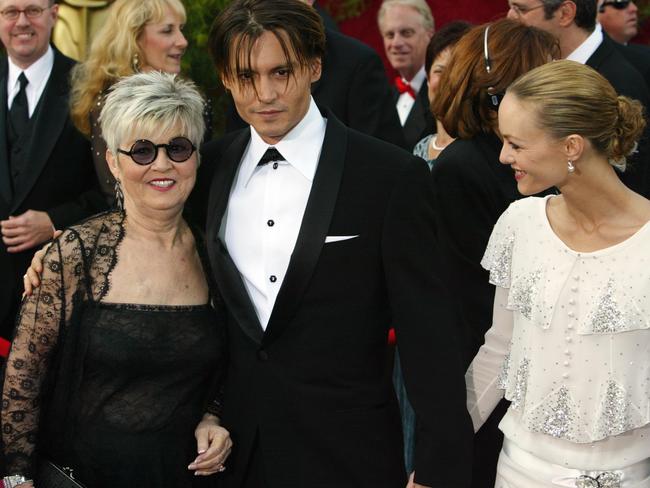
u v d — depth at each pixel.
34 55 7.79
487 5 12.95
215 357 4.79
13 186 7.62
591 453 4.23
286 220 4.62
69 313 4.65
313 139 4.67
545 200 4.50
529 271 4.38
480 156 5.35
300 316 4.56
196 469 4.66
